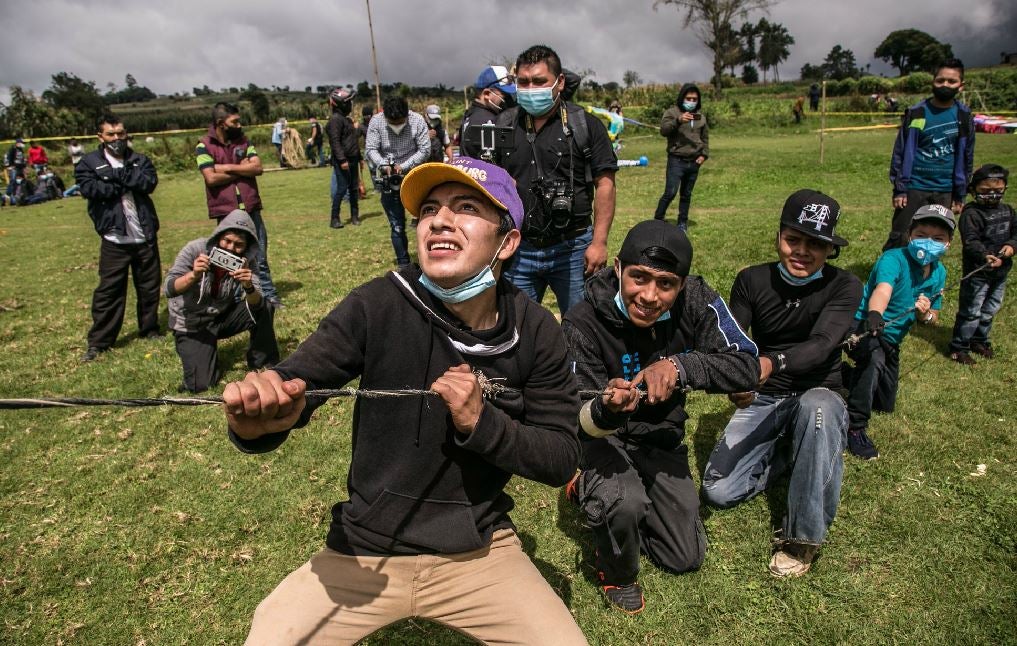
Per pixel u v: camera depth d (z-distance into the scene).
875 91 50.28
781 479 3.79
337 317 1.79
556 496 3.69
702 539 3.11
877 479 3.73
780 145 23.81
